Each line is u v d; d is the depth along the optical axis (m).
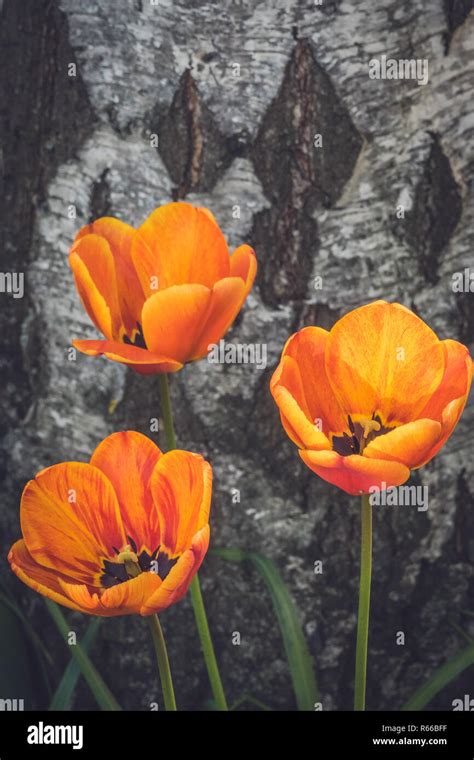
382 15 0.95
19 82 0.96
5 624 0.98
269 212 0.96
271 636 0.99
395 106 0.95
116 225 0.85
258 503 0.98
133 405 0.98
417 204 0.96
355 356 0.79
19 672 0.98
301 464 0.98
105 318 0.81
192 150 0.96
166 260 0.83
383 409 0.80
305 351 0.80
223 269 0.83
